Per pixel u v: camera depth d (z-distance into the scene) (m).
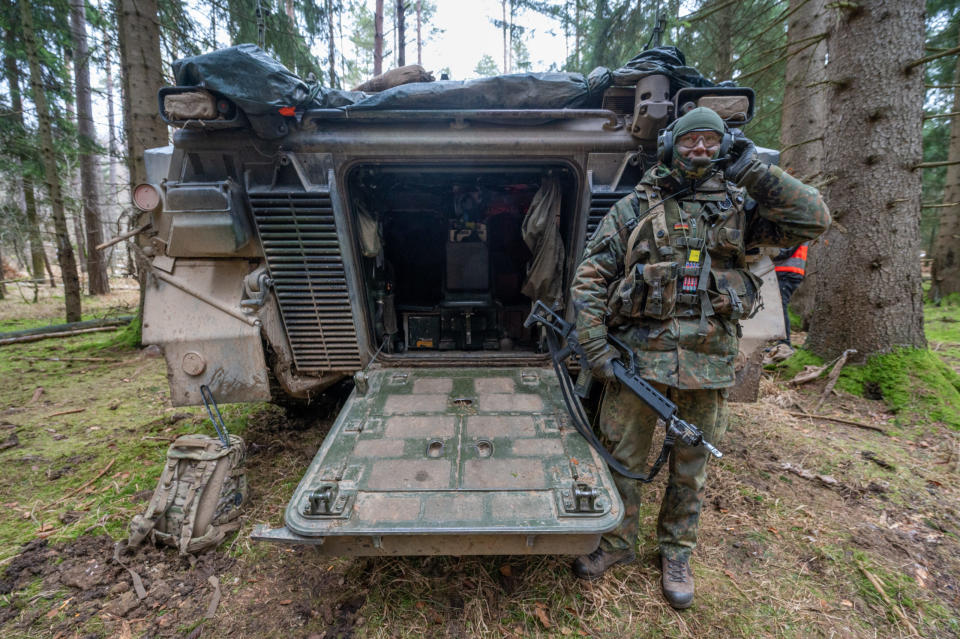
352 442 2.28
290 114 2.34
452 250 3.58
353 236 2.84
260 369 2.71
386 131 2.55
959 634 2.07
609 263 2.04
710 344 1.98
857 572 2.41
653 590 2.28
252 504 2.88
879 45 4.24
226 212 2.47
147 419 4.30
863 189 4.48
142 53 5.95
